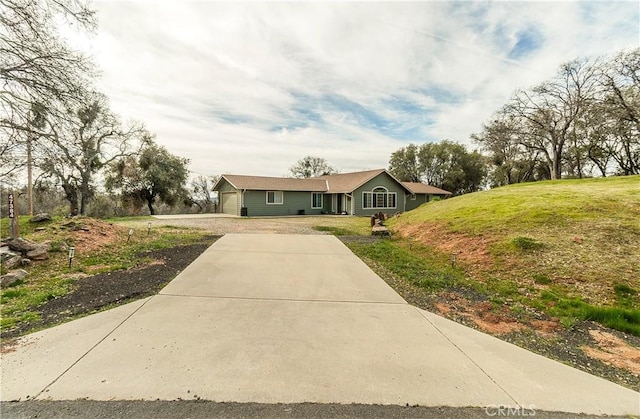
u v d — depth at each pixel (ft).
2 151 31.60
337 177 100.12
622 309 15.08
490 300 17.19
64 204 88.38
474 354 10.92
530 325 13.97
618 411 8.02
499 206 36.50
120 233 31.94
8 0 24.11
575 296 17.29
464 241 28.63
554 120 84.64
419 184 114.01
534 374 9.73
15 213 21.81
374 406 7.94
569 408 8.08
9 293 15.79
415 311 15.11
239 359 10.14
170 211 104.83
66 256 22.84
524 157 107.04
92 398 8.01
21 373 9.06
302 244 32.12
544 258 22.04
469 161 136.26
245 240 33.58
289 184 85.25
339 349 11.02
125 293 16.44
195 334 11.93
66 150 32.17
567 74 75.82
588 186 43.04
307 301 16.10
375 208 84.94
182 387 8.56
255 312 14.38
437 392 8.61
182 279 19.20
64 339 11.27
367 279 20.30
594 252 21.66
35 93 26.86
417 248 31.14
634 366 10.53
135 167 87.20
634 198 30.68
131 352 10.44
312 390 8.56
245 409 7.72
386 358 10.45
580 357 11.09
